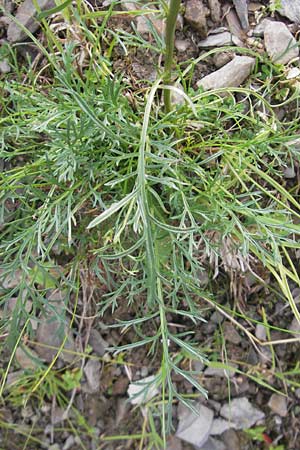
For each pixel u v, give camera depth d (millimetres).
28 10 314
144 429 350
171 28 236
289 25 319
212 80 308
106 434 355
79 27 291
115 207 218
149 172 279
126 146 280
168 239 281
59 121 273
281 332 343
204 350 343
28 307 333
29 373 347
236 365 347
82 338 343
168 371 239
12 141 306
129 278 275
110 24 310
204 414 350
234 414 350
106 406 354
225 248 306
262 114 305
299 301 336
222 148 280
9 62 312
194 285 287
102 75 288
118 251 289
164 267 286
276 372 346
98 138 260
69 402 354
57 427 357
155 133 280
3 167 319
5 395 351
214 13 315
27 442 356
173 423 352
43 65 314
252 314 339
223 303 337
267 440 352
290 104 312
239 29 318
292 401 350
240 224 259
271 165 292
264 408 352
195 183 291
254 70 313
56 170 260
